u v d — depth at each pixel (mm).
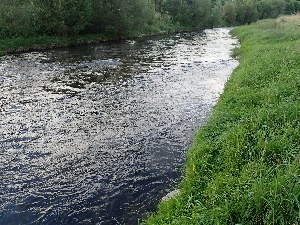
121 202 5715
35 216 5449
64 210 5570
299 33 22453
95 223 5207
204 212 4469
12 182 6504
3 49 26172
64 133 8945
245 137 6426
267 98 8539
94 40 36000
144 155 7445
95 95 12766
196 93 12594
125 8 39156
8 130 9211
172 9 62438
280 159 5324
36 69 18438
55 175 6727
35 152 7816
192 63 19797
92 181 6438
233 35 41531
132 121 9703
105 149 7859
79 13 33250
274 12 100500
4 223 5297
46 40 30750
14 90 13648
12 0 29438
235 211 4285
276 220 3840
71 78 15992
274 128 6469
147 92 13016
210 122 8562
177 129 8914
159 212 5125
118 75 16594
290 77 9727
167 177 6426
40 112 10758
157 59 21875
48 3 32281
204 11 65312
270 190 4199
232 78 13188
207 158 6230
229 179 5086
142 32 45625
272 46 18516
